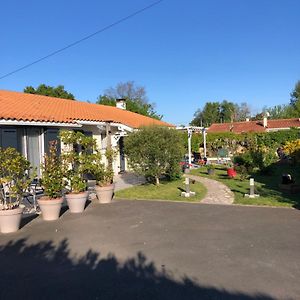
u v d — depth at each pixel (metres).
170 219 9.38
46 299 4.91
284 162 25.48
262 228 8.22
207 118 98.06
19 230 8.64
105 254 6.70
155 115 50.31
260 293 4.88
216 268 5.80
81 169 11.41
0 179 8.24
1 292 5.18
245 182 17.12
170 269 5.83
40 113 14.73
